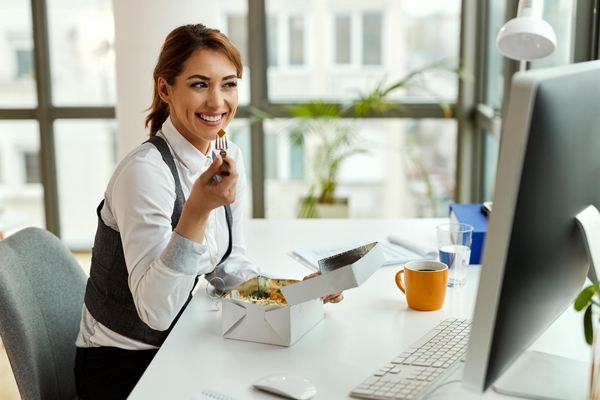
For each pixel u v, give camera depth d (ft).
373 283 4.54
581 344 3.42
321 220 6.41
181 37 3.98
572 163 2.61
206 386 3.06
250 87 12.44
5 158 12.81
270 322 3.50
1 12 12.20
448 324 3.65
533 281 2.56
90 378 4.20
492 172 10.55
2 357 8.50
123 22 8.69
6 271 4.08
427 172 12.62
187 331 3.75
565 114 2.41
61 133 12.75
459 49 11.97
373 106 11.45
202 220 3.55
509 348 2.53
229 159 3.39
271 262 5.02
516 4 8.63
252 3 12.05
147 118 4.62
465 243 4.57
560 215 2.64
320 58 12.44
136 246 3.76
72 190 13.03
